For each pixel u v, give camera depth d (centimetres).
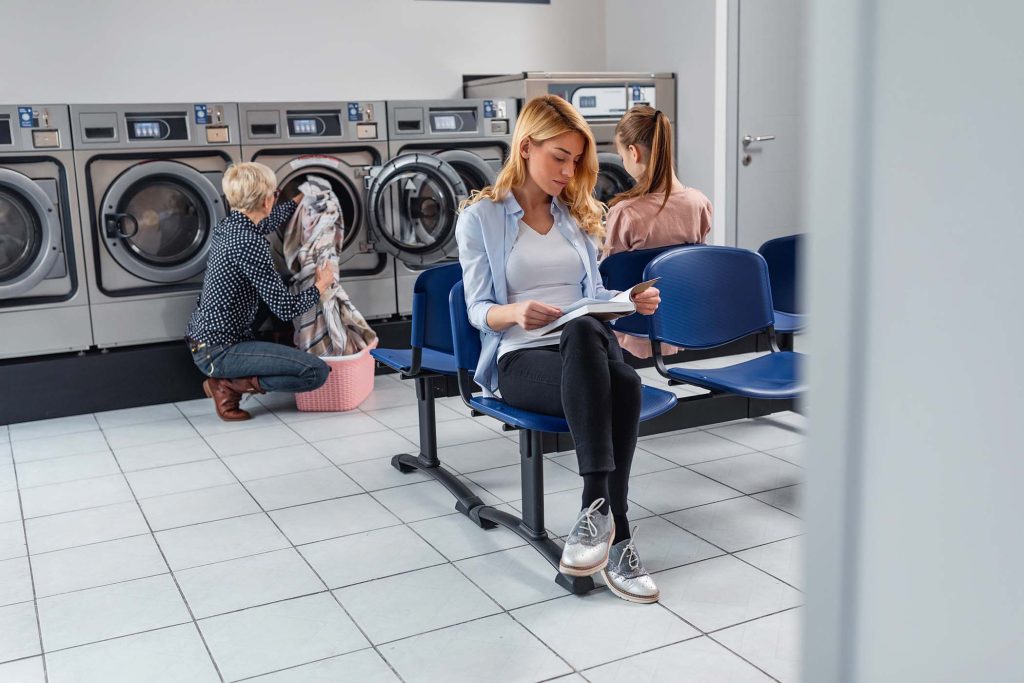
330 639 209
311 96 505
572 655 197
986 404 40
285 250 427
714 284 295
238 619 220
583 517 216
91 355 422
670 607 218
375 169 454
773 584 228
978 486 41
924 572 44
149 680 194
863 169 43
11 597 235
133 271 418
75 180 408
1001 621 42
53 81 449
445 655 200
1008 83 38
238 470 333
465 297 250
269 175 395
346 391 408
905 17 40
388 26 520
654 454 332
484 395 254
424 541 262
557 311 221
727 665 191
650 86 517
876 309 43
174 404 436
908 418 43
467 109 482
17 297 405
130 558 258
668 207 338
